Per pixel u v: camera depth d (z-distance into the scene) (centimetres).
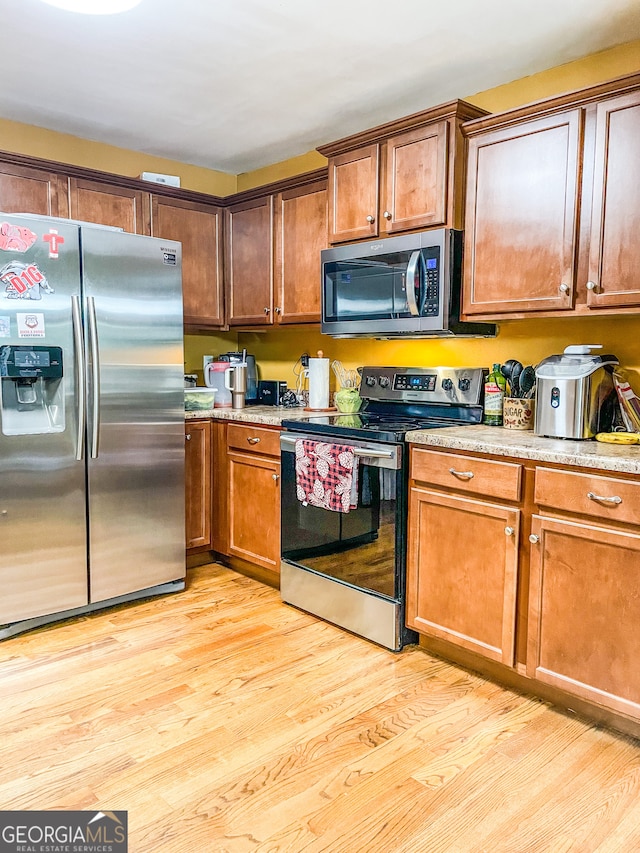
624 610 182
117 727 193
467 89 282
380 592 248
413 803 161
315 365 336
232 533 331
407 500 241
